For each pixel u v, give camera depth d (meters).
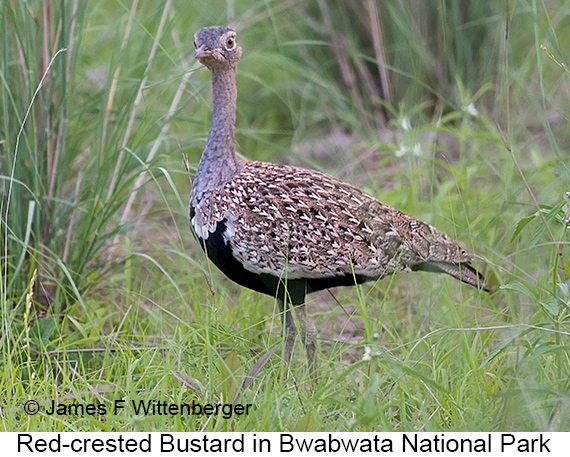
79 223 9.62
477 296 9.26
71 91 9.48
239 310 9.47
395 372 6.97
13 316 8.80
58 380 8.34
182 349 7.96
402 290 10.02
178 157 11.16
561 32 13.50
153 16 10.70
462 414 7.11
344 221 8.20
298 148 13.04
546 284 8.27
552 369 7.37
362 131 12.66
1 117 9.36
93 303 9.51
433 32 12.73
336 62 13.43
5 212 9.27
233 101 8.54
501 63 12.04
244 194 8.23
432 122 12.55
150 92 10.79
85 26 10.12
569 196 7.82
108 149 9.42
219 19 12.41
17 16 9.34
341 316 9.84
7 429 7.07
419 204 10.80
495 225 10.02
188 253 10.88
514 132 12.26
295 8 13.48
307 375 7.80
